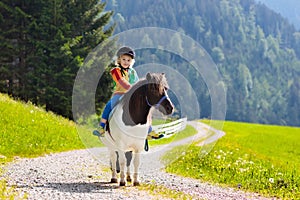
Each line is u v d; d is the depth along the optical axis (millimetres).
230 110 183125
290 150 37688
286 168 20797
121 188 11695
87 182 12539
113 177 12664
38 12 47250
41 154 18891
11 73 45406
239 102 185125
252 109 188125
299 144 44000
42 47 44438
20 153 18203
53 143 21781
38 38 46000
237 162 17984
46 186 11258
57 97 43062
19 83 46375
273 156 30641
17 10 45906
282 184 14102
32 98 44375
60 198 9719
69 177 13281
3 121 23328
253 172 16156
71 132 25969
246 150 30297
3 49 45781
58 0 45719
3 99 29500
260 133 54375
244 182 14492
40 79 43844
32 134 22266
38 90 43781
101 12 48062
